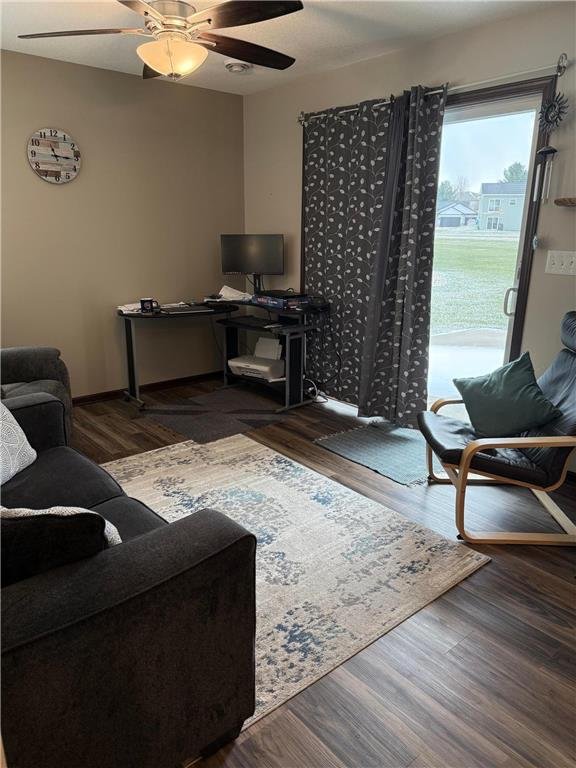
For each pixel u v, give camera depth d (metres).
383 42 3.29
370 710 1.56
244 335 5.21
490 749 1.45
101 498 1.87
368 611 1.96
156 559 1.19
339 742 1.47
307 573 2.16
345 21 2.95
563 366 2.73
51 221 3.86
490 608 1.99
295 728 1.51
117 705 1.15
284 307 4.02
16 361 3.07
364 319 3.97
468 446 2.31
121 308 4.18
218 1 2.65
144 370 4.60
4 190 3.62
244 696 1.43
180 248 4.62
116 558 1.18
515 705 1.58
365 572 2.18
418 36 3.20
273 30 3.09
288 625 1.89
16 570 1.10
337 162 3.92
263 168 4.68
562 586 2.12
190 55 2.35
